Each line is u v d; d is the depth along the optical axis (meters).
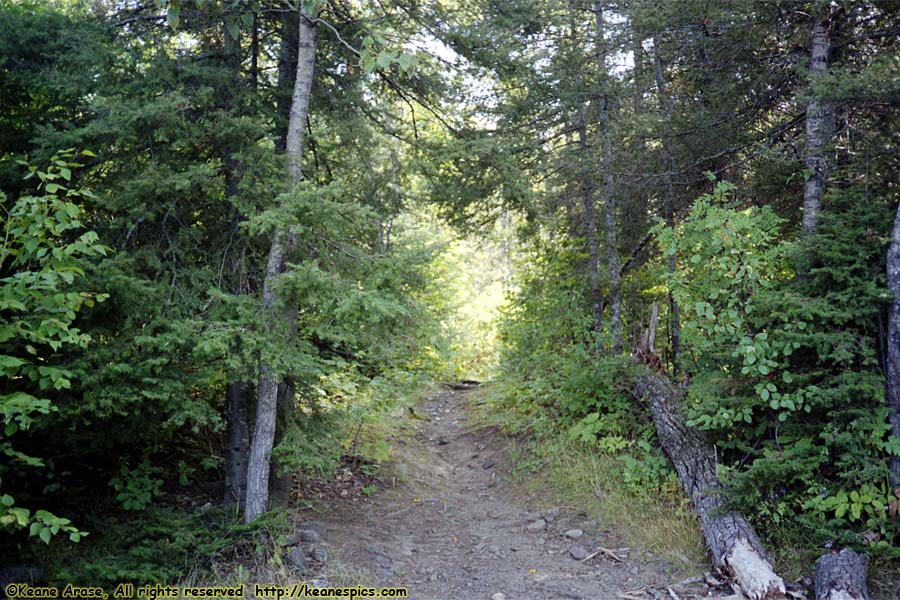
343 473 9.02
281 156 6.43
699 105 8.57
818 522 6.22
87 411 6.18
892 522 6.14
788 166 7.66
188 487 7.61
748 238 7.07
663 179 8.92
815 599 5.64
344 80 7.73
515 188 7.78
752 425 7.33
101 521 6.46
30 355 5.78
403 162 7.79
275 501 7.18
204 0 6.02
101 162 6.28
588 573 6.48
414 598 5.94
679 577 6.21
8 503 4.42
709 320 7.12
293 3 7.05
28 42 6.51
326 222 5.81
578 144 10.59
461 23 7.66
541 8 8.38
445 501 8.74
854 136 7.32
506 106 9.91
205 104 6.33
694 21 7.95
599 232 10.96
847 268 6.53
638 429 8.73
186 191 6.21
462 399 14.67
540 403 10.58
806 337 6.35
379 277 6.02
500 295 22.14
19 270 5.69
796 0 7.07
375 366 7.98
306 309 6.49
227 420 7.23
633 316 11.07
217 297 6.04
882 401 6.20
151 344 5.57
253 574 5.97
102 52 6.28
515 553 7.03
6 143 6.65
